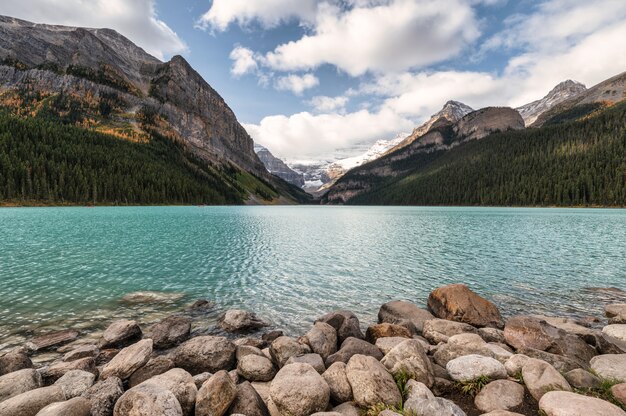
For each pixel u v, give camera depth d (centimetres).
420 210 16250
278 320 1705
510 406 795
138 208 13100
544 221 7738
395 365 961
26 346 1293
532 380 860
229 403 812
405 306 1711
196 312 1791
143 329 1534
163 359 1088
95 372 1080
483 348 1103
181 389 834
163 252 3450
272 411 837
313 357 1093
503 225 6844
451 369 977
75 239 4156
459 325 1429
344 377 916
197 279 2438
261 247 3938
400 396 853
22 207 11188
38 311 1731
